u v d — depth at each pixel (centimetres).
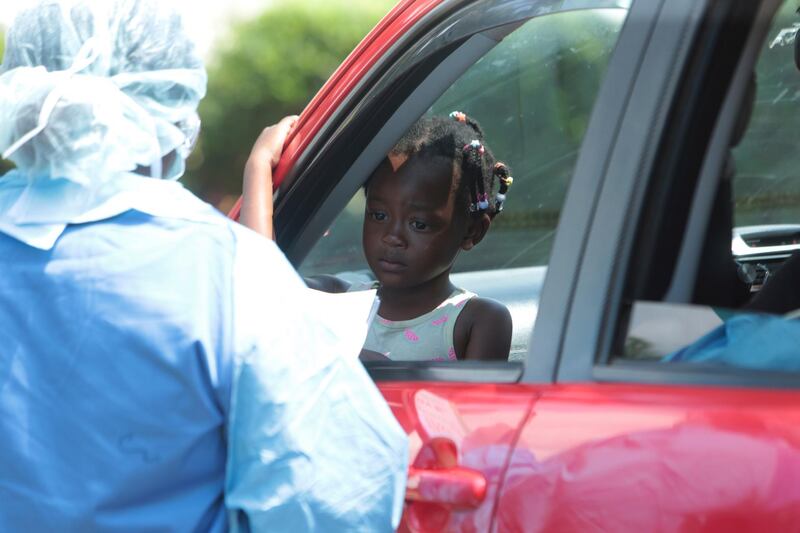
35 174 425
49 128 416
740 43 457
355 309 538
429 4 630
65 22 436
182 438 404
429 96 683
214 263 412
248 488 409
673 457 396
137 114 432
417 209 645
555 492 422
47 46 437
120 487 400
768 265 680
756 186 671
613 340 439
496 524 438
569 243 457
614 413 420
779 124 634
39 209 419
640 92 450
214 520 418
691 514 388
